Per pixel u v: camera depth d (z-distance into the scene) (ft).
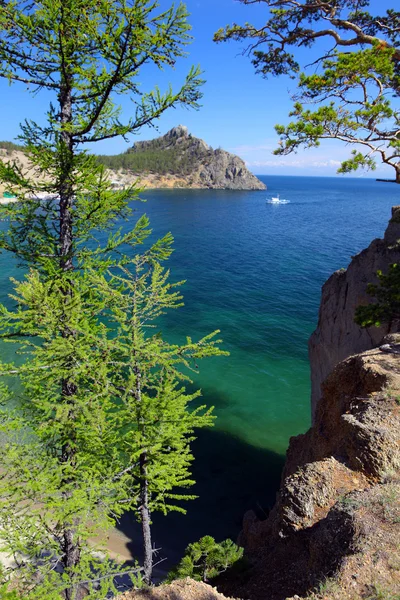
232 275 204.85
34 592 27.07
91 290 32.37
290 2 58.18
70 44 27.76
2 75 28.22
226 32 61.67
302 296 174.70
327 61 44.11
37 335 28.40
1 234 32.40
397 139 38.86
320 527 30.17
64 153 27.43
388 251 69.41
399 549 24.91
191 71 29.14
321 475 35.29
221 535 65.21
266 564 35.83
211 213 446.60
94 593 28.55
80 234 33.47
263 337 134.31
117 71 28.43
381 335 65.36
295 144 42.06
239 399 100.58
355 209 528.22
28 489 27.14
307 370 114.52
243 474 77.41
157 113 30.68
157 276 30.94
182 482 29.58
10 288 158.20
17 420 29.91
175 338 132.77
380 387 42.73
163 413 27.76
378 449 34.81
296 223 382.83
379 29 56.54
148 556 31.40
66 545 31.83
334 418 47.80
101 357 28.27
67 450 31.30
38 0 27.02
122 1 25.63
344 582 23.70
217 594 27.73
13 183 28.96
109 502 27.68
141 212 428.56
